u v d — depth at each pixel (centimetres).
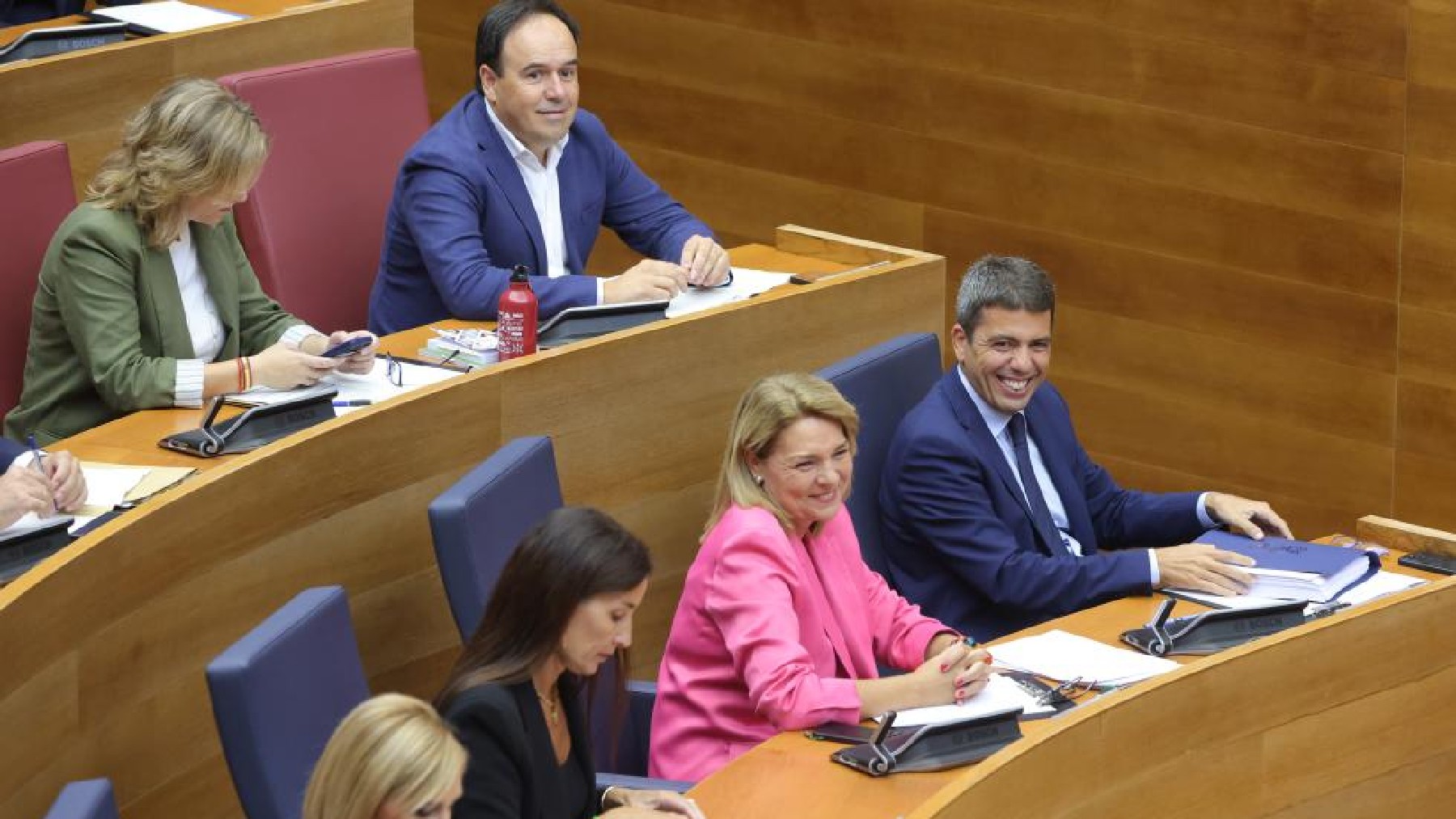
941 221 2291
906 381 1580
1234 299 2092
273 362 1475
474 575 1223
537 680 1065
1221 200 2080
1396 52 1944
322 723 1077
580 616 1048
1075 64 2147
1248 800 1263
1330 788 1309
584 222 1809
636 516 1565
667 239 1831
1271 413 2091
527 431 1473
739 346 1608
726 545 1262
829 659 1291
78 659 1148
